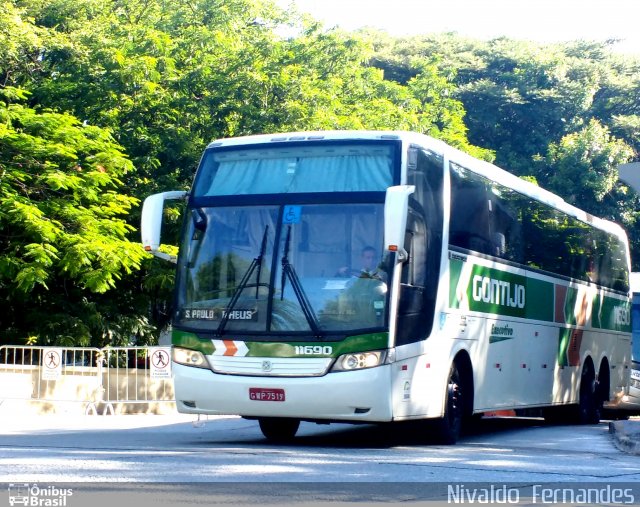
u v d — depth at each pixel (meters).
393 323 11.48
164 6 33.69
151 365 19.50
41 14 29.75
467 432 16.83
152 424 17.14
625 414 25.44
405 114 33.78
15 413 19.23
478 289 14.08
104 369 20.16
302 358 11.42
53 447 11.59
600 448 13.41
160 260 26.28
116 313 27.03
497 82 55.28
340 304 11.46
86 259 22.45
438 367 12.61
